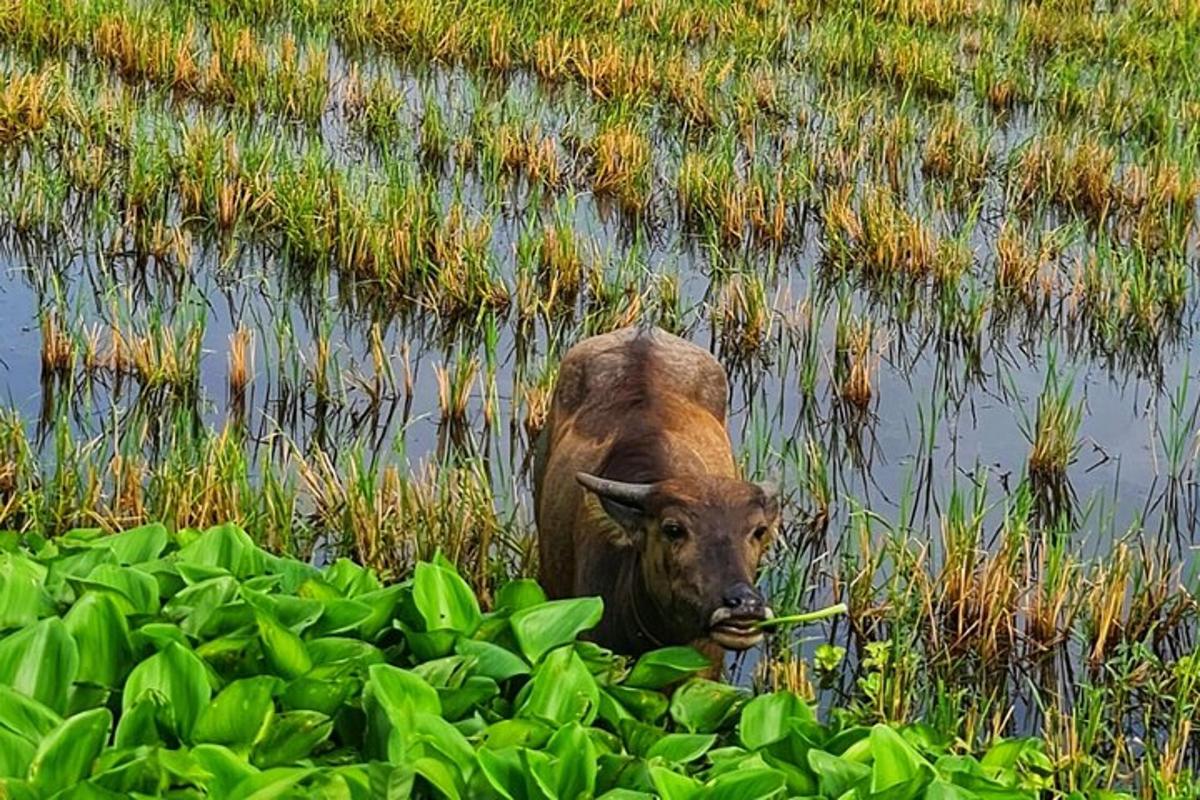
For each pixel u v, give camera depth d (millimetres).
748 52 19859
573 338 12656
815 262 14531
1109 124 18312
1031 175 16047
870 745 4566
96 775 4047
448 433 11156
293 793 4012
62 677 4496
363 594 5371
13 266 13500
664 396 8078
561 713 4750
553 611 5227
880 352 12750
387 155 14531
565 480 7895
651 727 4777
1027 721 8539
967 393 12297
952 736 7488
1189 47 20656
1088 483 11031
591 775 4316
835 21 21422
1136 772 7734
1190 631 9227
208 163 14297
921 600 9000
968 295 13812
